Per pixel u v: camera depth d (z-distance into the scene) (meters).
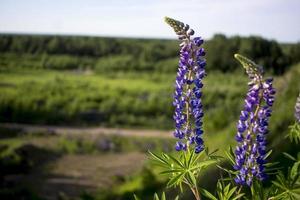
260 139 3.64
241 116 3.70
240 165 3.67
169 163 3.90
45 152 45.78
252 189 3.64
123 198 24.06
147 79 123.50
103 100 78.56
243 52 88.94
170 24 4.03
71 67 151.88
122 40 181.75
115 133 57.06
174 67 136.88
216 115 30.16
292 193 3.60
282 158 11.16
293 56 80.44
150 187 23.27
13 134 55.19
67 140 51.25
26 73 134.62
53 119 65.50
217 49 102.31
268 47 86.69
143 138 54.62
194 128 4.00
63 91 90.88
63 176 38.50
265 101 3.59
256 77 3.58
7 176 37.69
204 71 4.06
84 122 65.94
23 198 31.62
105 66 145.88
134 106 72.12
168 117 69.94
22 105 67.75
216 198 3.71
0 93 83.31
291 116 17.52
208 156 3.90
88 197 27.25
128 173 38.88
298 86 20.98
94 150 48.34
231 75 98.75
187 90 4.05
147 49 152.88
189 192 15.20
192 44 4.04
